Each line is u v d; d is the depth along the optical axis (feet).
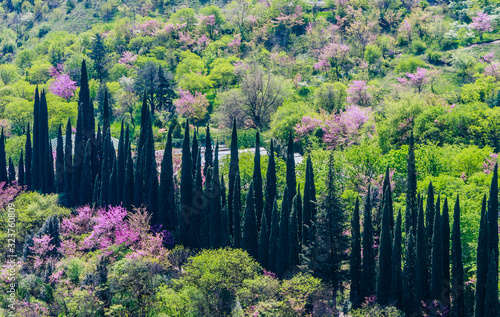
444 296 262.88
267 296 266.77
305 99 655.76
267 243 305.53
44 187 418.10
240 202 339.36
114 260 314.14
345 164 384.27
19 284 299.38
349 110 536.83
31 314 274.16
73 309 271.08
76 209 384.06
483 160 385.50
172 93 647.56
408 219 286.87
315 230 293.84
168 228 347.97
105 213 354.95
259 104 614.34
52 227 341.62
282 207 298.76
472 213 299.58
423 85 654.12
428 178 343.87
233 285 274.16
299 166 404.98
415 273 265.54
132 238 325.62
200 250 325.42
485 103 541.34
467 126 458.91
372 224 291.58
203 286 273.13
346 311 274.98
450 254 283.79
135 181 362.74
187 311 264.93
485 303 249.14
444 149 410.11
